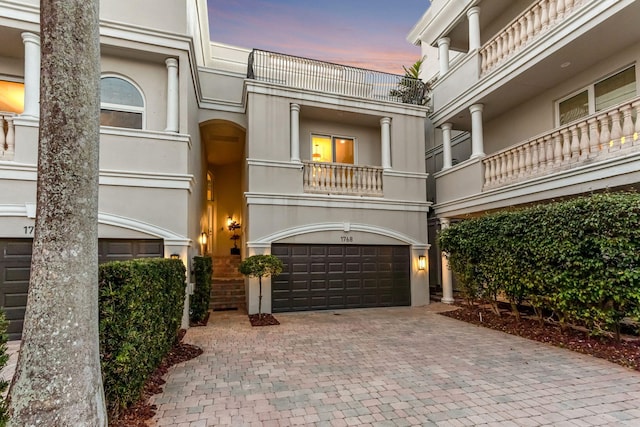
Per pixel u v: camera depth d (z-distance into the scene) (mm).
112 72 8445
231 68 17062
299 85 11742
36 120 7398
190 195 8789
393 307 11289
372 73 12531
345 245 11008
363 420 3709
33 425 2492
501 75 9633
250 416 3797
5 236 7012
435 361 5652
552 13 8352
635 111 6922
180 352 6117
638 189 6828
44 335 2625
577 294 6199
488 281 8523
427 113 13211
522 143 8867
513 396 4266
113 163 7840
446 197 11938
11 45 7898
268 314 9703
